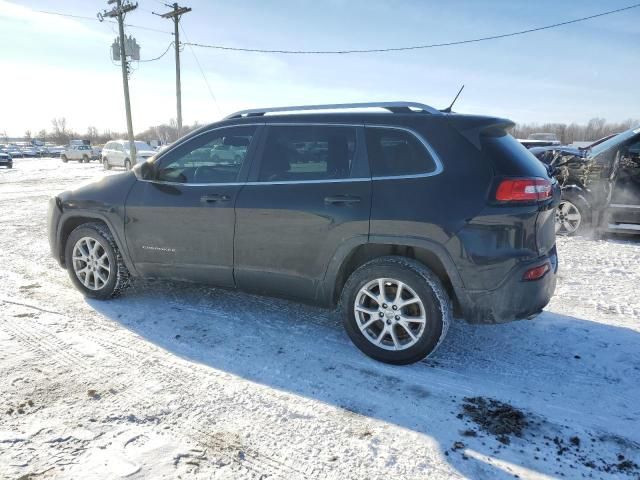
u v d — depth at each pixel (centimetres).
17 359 336
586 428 265
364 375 321
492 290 306
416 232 313
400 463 236
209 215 382
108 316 416
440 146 319
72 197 450
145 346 360
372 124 341
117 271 438
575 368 334
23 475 221
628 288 501
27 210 1081
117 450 241
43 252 655
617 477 227
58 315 418
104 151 2806
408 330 324
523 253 305
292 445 249
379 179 329
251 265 373
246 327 398
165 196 404
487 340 379
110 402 284
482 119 327
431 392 301
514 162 314
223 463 235
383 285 329
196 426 263
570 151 802
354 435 258
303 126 363
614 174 686
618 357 349
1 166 3073
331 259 341
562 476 228
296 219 348
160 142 3797
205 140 400
